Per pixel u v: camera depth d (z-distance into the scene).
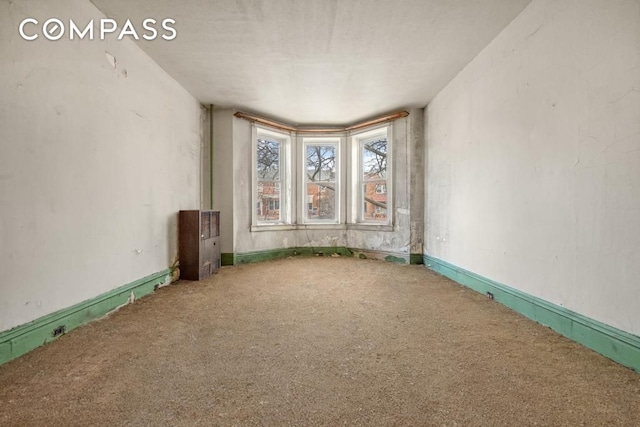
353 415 1.46
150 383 1.74
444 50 3.51
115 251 3.01
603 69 2.04
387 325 2.62
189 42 3.31
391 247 5.81
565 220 2.37
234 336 2.39
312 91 4.71
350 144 6.46
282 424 1.40
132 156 3.28
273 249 6.14
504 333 2.44
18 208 2.06
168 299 3.39
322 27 3.09
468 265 3.90
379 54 3.61
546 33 2.54
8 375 1.82
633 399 1.59
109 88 2.92
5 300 1.98
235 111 5.46
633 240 1.87
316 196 6.63
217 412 1.49
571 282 2.32
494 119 3.29
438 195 4.81
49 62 2.28
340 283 4.13
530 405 1.54
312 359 2.02
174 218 4.22
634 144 1.86
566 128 2.35
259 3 2.72
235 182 5.48
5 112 1.98
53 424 1.40
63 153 2.40
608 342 2.02
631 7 1.86
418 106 5.38
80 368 1.90
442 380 1.77
